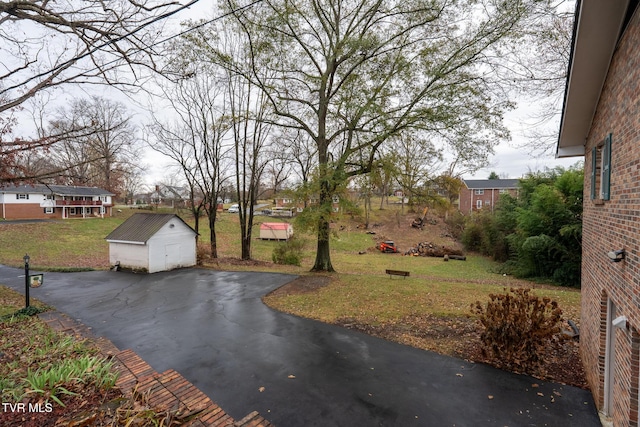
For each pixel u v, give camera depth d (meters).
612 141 4.00
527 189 20.55
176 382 4.21
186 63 9.66
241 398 4.54
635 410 3.23
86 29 5.21
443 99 11.08
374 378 5.15
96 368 4.15
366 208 35.72
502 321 5.75
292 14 12.02
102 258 18.97
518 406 4.40
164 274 14.51
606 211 4.22
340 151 15.91
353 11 13.05
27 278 8.58
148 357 5.89
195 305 9.53
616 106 3.80
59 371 3.92
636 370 3.22
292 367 5.52
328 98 14.03
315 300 9.95
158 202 52.56
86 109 13.59
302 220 12.87
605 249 4.25
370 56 11.81
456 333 7.13
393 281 12.81
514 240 17.30
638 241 2.99
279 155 20.14
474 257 24.58
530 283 14.74
